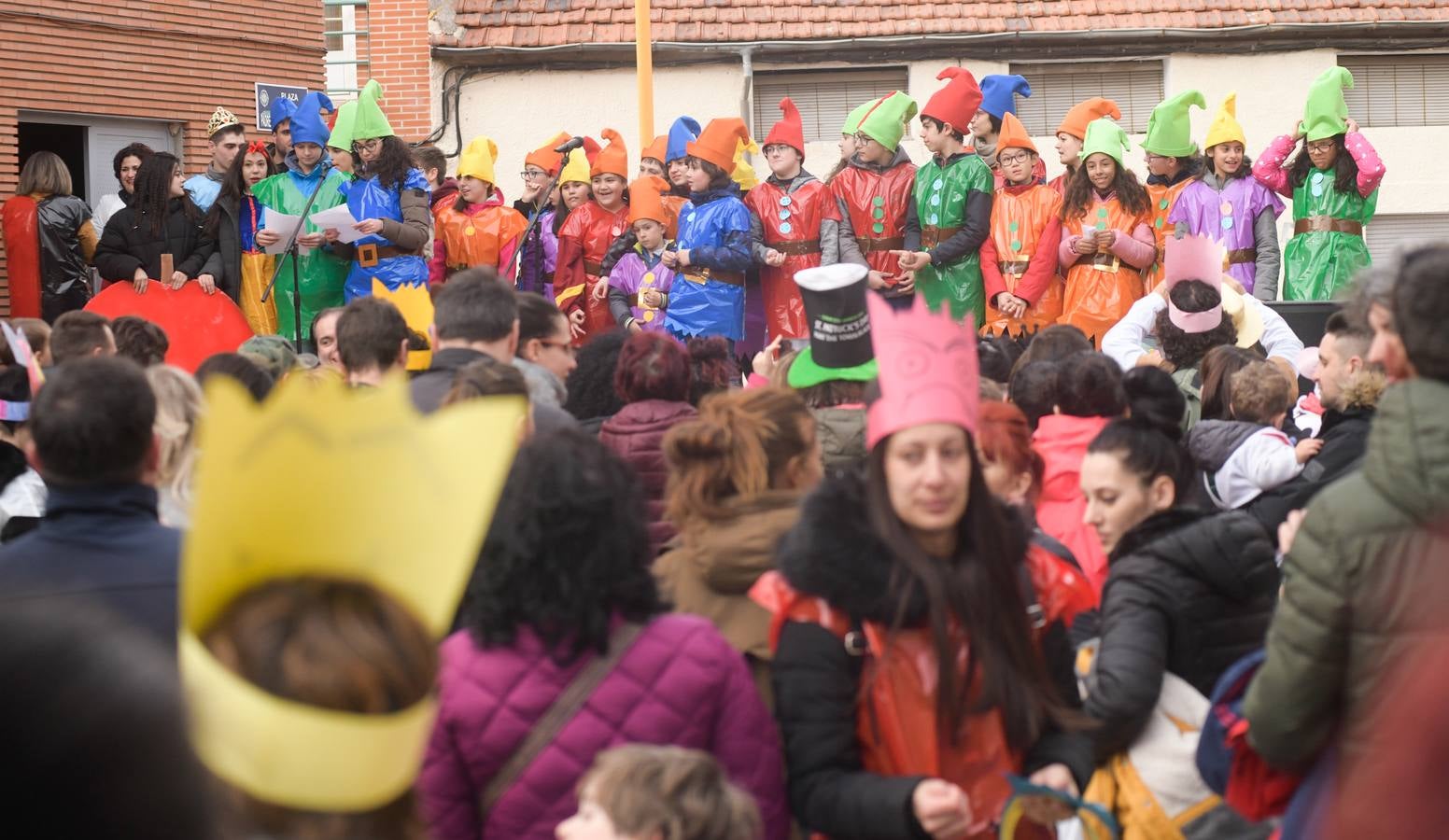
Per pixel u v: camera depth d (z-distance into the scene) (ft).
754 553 9.98
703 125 59.57
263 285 33.22
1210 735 9.32
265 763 4.39
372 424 4.42
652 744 8.27
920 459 8.55
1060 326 18.43
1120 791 10.37
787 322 33.50
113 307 31.68
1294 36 58.90
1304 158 35.17
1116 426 11.43
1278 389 15.80
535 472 8.29
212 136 37.04
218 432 4.20
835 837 8.60
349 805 4.46
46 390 9.43
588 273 36.58
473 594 8.38
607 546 8.30
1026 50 59.11
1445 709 3.83
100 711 2.85
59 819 2.82
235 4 44.45
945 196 32.83
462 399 12.15
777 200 33.40
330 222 31.30
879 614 8.53
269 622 4.45
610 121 59.67
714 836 7.59
